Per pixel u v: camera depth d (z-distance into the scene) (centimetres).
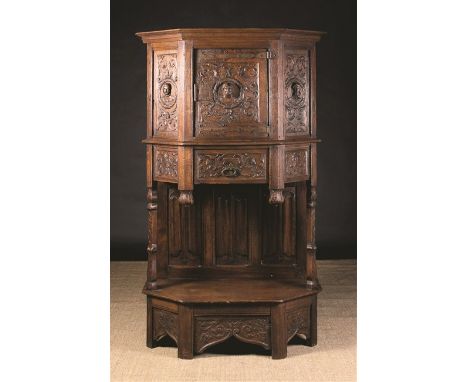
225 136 428
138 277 679
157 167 448
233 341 472
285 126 436
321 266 726
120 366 429
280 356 439
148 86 451
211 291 452
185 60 425
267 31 423
